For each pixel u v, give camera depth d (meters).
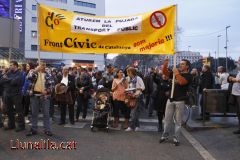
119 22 10.23
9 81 10.57
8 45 11.91
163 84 10.97
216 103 11.88
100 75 14.94
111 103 12.47
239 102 10.45
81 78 12.87
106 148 8.84
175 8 9.95
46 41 10.30
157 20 10.01
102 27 10.26
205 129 11.64
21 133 10.34
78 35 10.30
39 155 8.00
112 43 10.25
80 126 11.84
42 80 10.01
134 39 10.16
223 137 10.34
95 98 11.26
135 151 8.59
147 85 14.87
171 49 9.93
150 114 14.80
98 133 10.74
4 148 8.59
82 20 10.31
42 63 10.16
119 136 10.38
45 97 10.03
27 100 12.49
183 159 7.95
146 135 10.62
